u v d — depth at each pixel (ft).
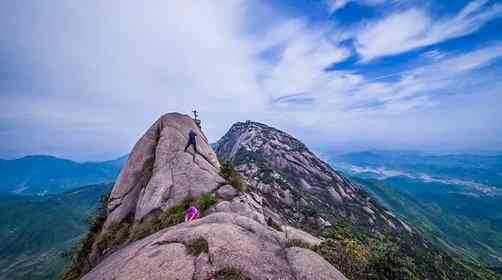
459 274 231.71
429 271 188.75
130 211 70.38
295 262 28.96
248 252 28.66
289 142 470.39
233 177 81.25
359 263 56.59
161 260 28.45
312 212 211.20
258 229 36.81
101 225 74.59
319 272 27.20
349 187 368.27
